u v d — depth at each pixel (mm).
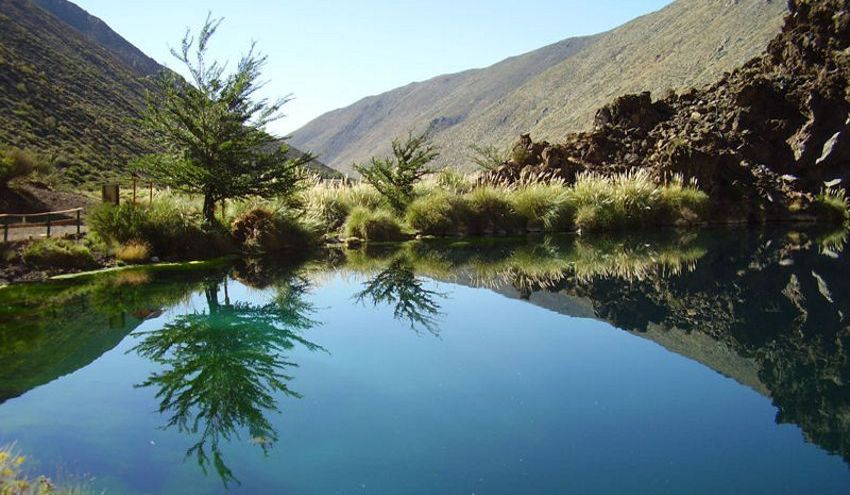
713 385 4719
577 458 3516
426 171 17156
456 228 15328
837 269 9703
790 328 6328
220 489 3201
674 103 21516
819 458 3453
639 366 5207
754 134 18688
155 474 3375
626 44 131875
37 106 37000
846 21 19766
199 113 11555
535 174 18625
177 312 7223
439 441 3770
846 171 18016
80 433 3912
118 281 8875
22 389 4730
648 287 8734
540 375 5008
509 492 3143
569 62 149375
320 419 4113
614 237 14578
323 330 6504
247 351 5711
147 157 11758
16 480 3150
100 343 5949
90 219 10617
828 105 18250
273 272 10055
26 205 17625
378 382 4844
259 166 12156
